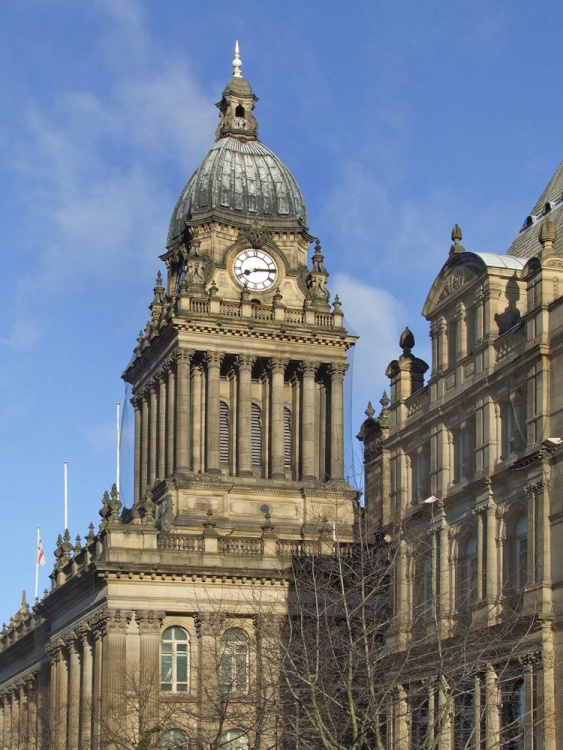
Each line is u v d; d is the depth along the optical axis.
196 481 119.19
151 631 104.19
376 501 98.38
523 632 69.69
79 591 111.06
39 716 122.75
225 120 136.25
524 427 73.12
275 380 124.12
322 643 77.38
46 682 125.75
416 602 80.19
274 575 105.19
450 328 81.94
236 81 138.12
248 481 120.88
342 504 121.75
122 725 92.88
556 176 84.88
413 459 85.69
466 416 78.69
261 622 80.12
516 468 72.12
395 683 67.75
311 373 125.38
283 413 124.88
